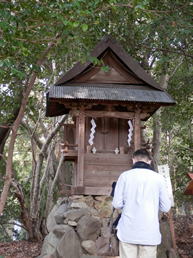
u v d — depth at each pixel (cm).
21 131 1382
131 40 955
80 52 615
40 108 1126
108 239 623
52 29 525
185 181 1383
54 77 1080
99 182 716
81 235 621
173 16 753
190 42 881
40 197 1120
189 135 1512
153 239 372
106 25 811
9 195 1127
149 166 406
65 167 1237
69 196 760
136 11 619
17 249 890
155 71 1122
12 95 795
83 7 488
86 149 755
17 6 499
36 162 1115
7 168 476
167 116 1241
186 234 891
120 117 735
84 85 746
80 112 720
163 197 392
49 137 1096
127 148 756
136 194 383
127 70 767
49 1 489
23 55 538
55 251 598
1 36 480
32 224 1041
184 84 1122
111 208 671
